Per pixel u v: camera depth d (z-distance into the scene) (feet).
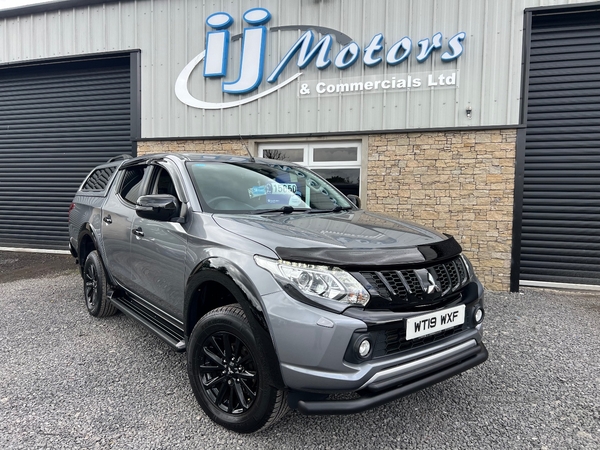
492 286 20.15
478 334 8.31
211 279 7.88
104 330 13.37
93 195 14.92
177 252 9.20
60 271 23.53
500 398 9.32
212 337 7.96
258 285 6.98
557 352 12.01
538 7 19.20
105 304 13.97
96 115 28.43
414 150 21.01
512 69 19.60
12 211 30.86
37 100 29.71
